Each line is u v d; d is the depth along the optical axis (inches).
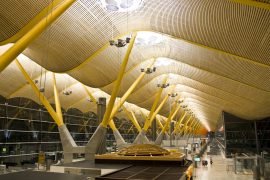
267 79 829.2
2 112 1312.7
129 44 892.6
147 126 1637.6
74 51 804.0
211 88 1434.5
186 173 540.7
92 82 1094.4
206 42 724.0
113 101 970.1
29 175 234.4
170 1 627.8
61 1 606.5
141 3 707.4
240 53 696.4
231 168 1339.8
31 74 1304.1
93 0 692.1
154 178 471.2
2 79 1245.1
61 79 1509.6
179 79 1657.2
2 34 614.9
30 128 1485.0
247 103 1339.8
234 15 543.5
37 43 760.3
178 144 1898.4
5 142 1307.8
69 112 1935.3
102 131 1022.4
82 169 707.4
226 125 1940.2
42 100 1133.1
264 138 1844.2
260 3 445.1
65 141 1104.8
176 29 743.7
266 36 561.0
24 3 576.4
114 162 777.6
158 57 1176.2
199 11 595.5
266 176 916.6
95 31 776.9
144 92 1694.1
